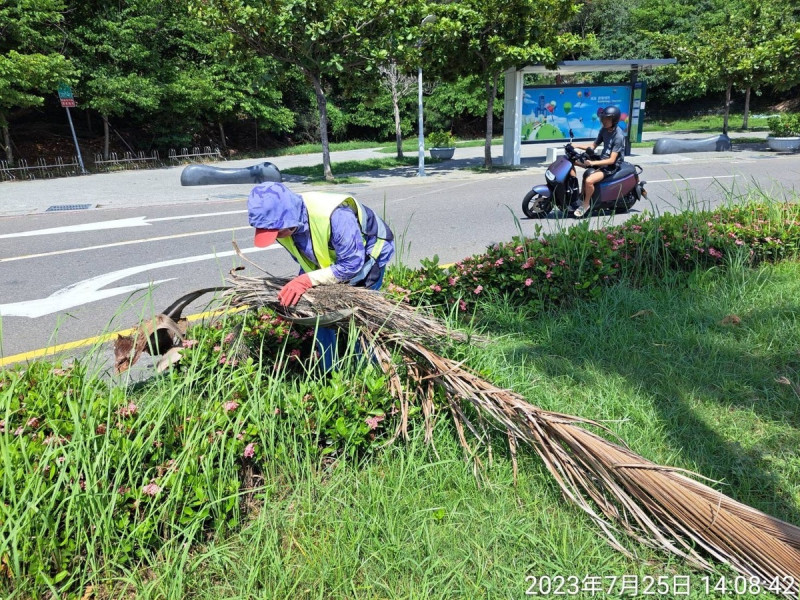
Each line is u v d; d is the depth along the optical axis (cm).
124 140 2236
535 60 1608
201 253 786
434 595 219
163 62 2150
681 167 1614
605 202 924
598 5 3675
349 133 3222
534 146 2798
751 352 385
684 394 339
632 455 247
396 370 297
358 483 269
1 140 1911
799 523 244
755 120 3278
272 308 323
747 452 289
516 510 259
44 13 1689
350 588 222
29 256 786
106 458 232
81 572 221
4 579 212
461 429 287
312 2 1306
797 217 598
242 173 1525
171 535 238
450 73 1719
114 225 1005
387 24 1412
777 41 2098
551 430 265
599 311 441
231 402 281
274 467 270
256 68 2269
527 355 391
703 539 232
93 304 581
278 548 234
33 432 261
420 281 459
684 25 3538
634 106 2059
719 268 525
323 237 301
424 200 1198
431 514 254
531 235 840
